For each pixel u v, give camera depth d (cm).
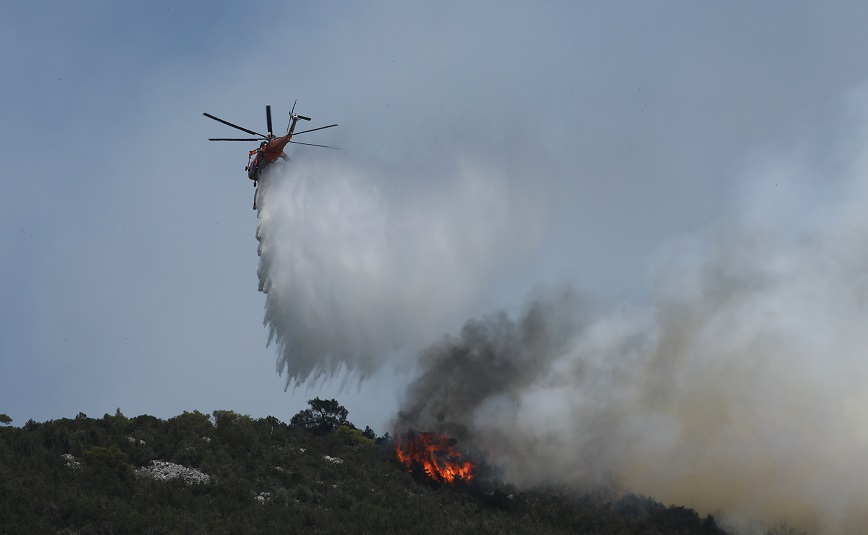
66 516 19762
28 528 18925
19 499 19838
